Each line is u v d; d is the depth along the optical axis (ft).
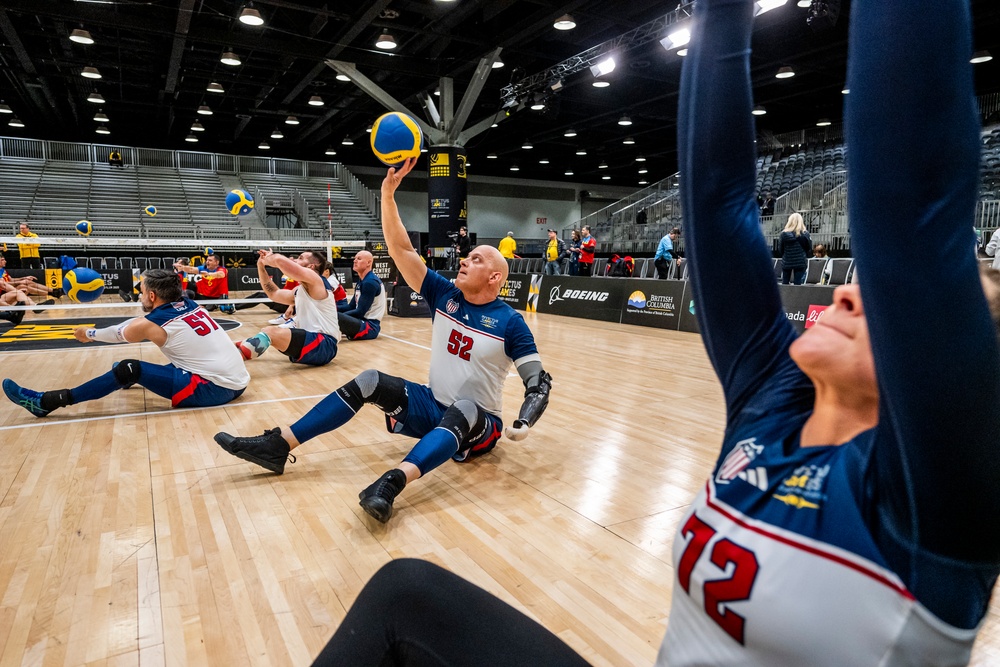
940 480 1.62
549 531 8.58
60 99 69.36
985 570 1.79
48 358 22.38
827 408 2.17
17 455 11.67
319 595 6.93
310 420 10.25
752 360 2.54
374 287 27.48
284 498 9.66
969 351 1.50
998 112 55.47
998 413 1.57
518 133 80.12
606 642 6.16
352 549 8.02
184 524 8.73
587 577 7.38
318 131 81.20
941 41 1.44
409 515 9.05
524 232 110.11
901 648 1.82
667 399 16.67
